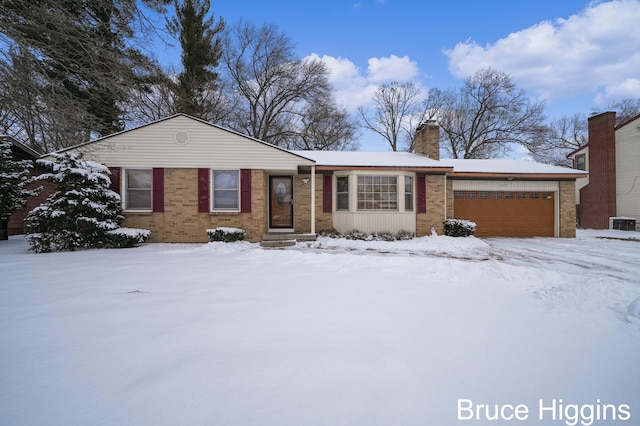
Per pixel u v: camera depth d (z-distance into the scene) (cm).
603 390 227
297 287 492
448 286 508
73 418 188
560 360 268
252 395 211
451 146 3212
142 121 1786
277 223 1292
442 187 1320
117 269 616
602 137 1975
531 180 1509
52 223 870
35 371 239
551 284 523
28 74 739
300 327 330
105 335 304
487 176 1448
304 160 1124
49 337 298
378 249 1016
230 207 1116
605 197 1948
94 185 934
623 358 273
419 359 264
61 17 705
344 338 304
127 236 926
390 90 3397
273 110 2902
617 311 390
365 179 1277
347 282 528
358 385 225
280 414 194
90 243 904
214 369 243
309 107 2838
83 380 227
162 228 1078
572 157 2245
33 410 195
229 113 2552
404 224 1277
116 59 830
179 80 2080
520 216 1509
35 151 1445
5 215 1092
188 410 196
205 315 361
